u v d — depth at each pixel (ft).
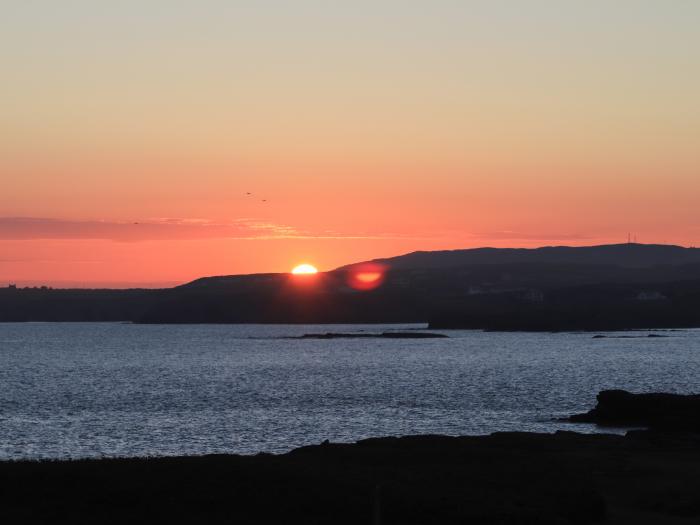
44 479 230.89
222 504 219.61
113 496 220.02
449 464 306.55
